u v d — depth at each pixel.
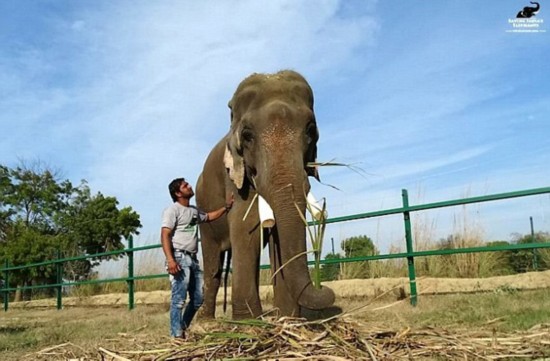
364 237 13.13
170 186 6.20
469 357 4.09
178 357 4.15
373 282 11.07
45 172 41.94
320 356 3.78
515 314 6.38
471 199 8.55
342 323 4.43
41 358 5.59
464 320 6.36
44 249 24.77
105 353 4.59
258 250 5.97
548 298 7.59
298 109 5.42
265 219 4.99
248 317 5.80
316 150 5.81
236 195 6.16
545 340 4.52
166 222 6.01
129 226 32.00
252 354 3.98
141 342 5.48
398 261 11.87
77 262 24.83
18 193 40.47
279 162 5.06
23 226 37.84
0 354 6.55
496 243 11.84
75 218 32.97
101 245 31.67
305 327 4.38
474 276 11.03
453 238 11.34
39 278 24.52
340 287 11.22
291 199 4.90
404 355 4.05
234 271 5.94
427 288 10.09
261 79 5.87
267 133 5.22
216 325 5.74
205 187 7.70
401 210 9.34
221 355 4.04
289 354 3.86
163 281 16.67
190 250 6.12
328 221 10.42
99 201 32.38
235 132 5.77
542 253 11.54
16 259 24.16
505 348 4.32
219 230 7.51
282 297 5.35
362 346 4.11
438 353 4.13
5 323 11.66
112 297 16.16
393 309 8.06
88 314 13.30
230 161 5.88
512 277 9.88
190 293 6.27
